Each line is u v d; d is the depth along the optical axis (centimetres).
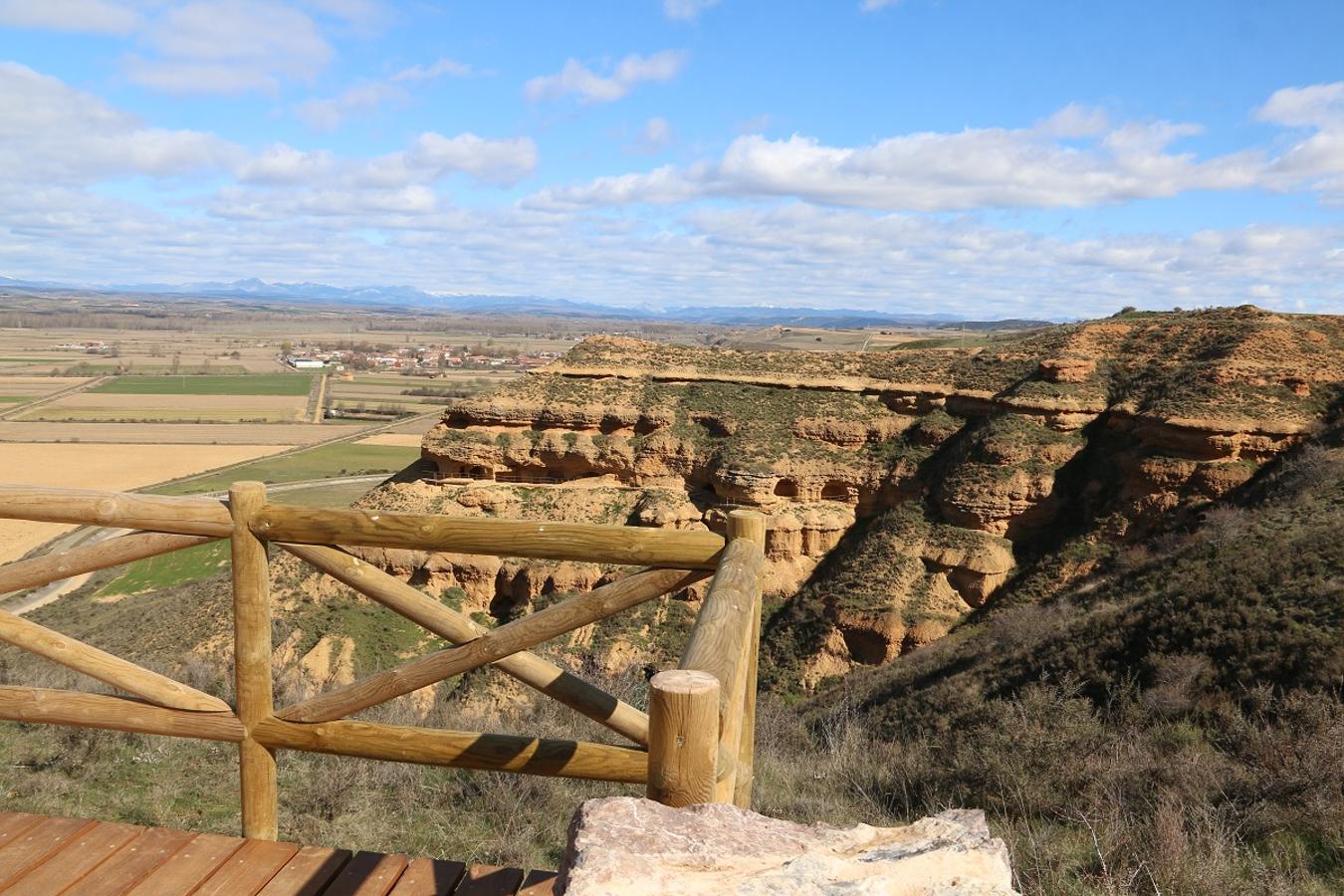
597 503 4209
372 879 348
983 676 1688
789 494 4003
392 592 363
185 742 783
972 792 779
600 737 855
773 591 3847
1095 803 680
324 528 363
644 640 3441
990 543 3416
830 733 1129
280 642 3369
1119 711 1159
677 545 345
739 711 280
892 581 3441
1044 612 2402
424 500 4247
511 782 668
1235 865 564
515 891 344
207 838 379
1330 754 695
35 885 339
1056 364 3716
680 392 4450
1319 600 1309
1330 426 3020
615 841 190
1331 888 541
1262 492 2900
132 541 379
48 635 380
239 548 372
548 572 3738
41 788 649
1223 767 773
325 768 701
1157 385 3538
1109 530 3231
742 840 199
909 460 3909
